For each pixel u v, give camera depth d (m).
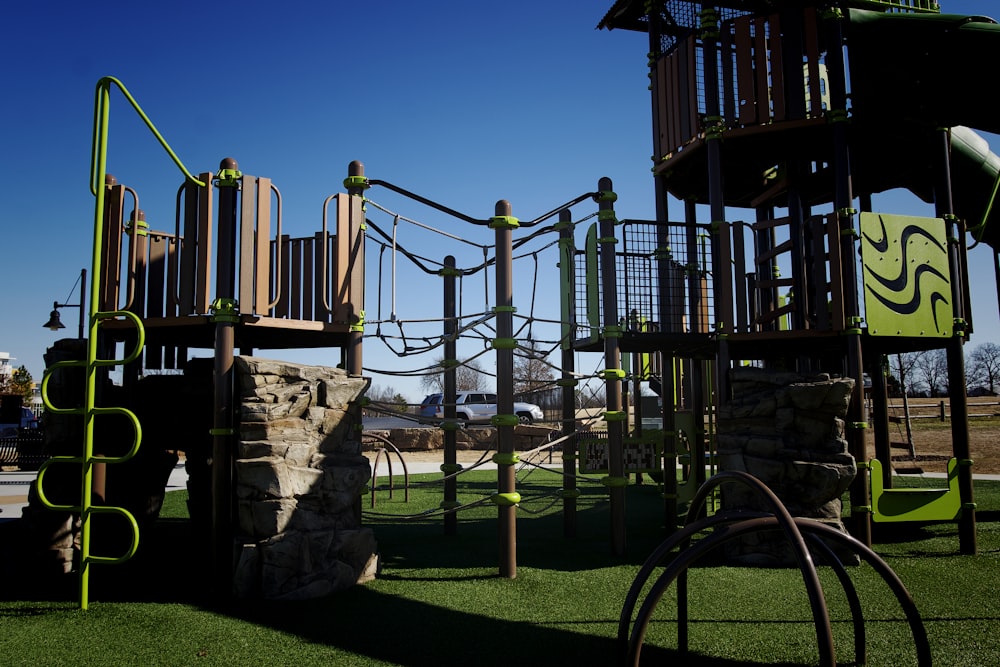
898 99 7.86
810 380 6.96
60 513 6.20
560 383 8.34
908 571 6.40
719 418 7.40
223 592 5.61
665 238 8.75
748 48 7.76
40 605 5.22
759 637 4.51
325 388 6.10
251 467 5.55
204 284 5.86
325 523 5.83
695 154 8.38
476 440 25.30
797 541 3.07
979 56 7.81
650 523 9.38
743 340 7.52
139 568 6.53
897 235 7.52
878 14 7.95
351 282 6.63
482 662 4.11
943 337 7.48
